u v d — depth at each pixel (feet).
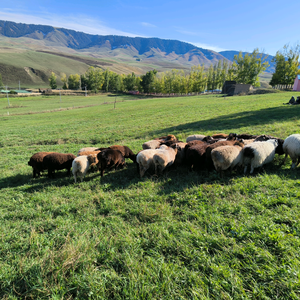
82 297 9.49
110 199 19.61
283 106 64.90
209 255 11.14
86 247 12.17
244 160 21.91
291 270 9.38
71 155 28.35
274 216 13.35
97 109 142.00
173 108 104.73
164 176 24.18
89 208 18.16
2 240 14.24
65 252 11.79
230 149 20.92
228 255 10.80
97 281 10.07
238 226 12.74
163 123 65.16
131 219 15.72
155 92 329.72
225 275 9.62
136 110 113.70
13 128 84.74
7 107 178.29
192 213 15.19
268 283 9.17
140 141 45.32
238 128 43.14
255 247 10.94
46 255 12.00
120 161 28.68
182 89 279.90
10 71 565.53
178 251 11.68
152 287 9.42
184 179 22.67
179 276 10.05
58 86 576.61
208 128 48.70
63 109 161.48
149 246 12.59
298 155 21.22
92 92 346.33
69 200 20.35
